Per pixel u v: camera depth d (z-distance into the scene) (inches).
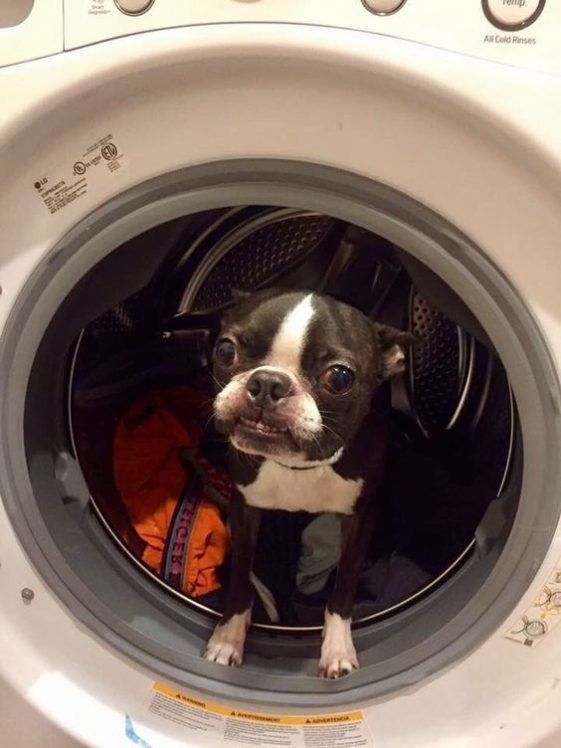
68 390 33.4
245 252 37.5
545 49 22.2
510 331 25.9
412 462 40.2
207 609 36.4
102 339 36.0
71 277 26.8
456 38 22.2
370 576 36.5
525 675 29.9
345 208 25.5
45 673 31.3
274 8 22.0
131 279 30.3
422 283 28.8
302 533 40.9
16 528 29.0
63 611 30.8
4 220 26.0
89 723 31.4
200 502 39.7
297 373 30.5
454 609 30.8
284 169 25.2
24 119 23.5
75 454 33.6
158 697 32.2
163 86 24.0
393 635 33.3
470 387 38.6
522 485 27.6
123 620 31.7
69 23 22.8
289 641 35.9
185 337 39.4
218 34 22.2
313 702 31.9
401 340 33.5
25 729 31.7
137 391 40.8
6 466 28.2
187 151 25.0
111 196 25.8
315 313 30.7
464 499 37.0
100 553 33.7
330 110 24.0
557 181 23.4
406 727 31.5
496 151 23.9
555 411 26.2
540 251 24.9
